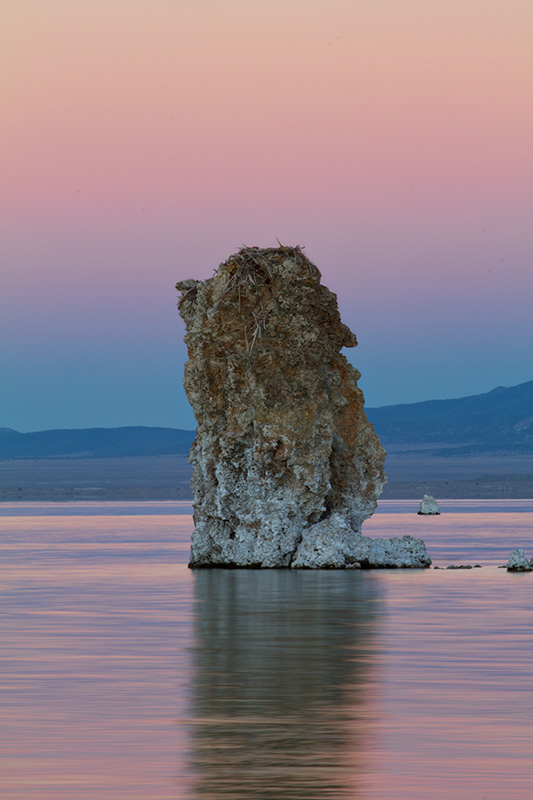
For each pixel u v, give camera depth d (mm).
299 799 40688
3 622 86375
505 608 95062
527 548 173875
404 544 143250
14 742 49031
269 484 143375
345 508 148625
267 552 140250
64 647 74062
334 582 118938
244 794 41250
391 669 65875
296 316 143875
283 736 49781
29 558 153125
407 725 51812
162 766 45062
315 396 144000
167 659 69375
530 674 64250
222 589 111250
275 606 96562
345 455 149000
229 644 75188
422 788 42094
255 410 142750
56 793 41562
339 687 60594
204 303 145500
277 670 65562
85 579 122062
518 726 51625
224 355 144125
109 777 43562
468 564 144250
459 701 57000
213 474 144750
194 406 146500
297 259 146125
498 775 43781
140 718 53375
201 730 50969
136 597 103688
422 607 95875
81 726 51844
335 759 46000
